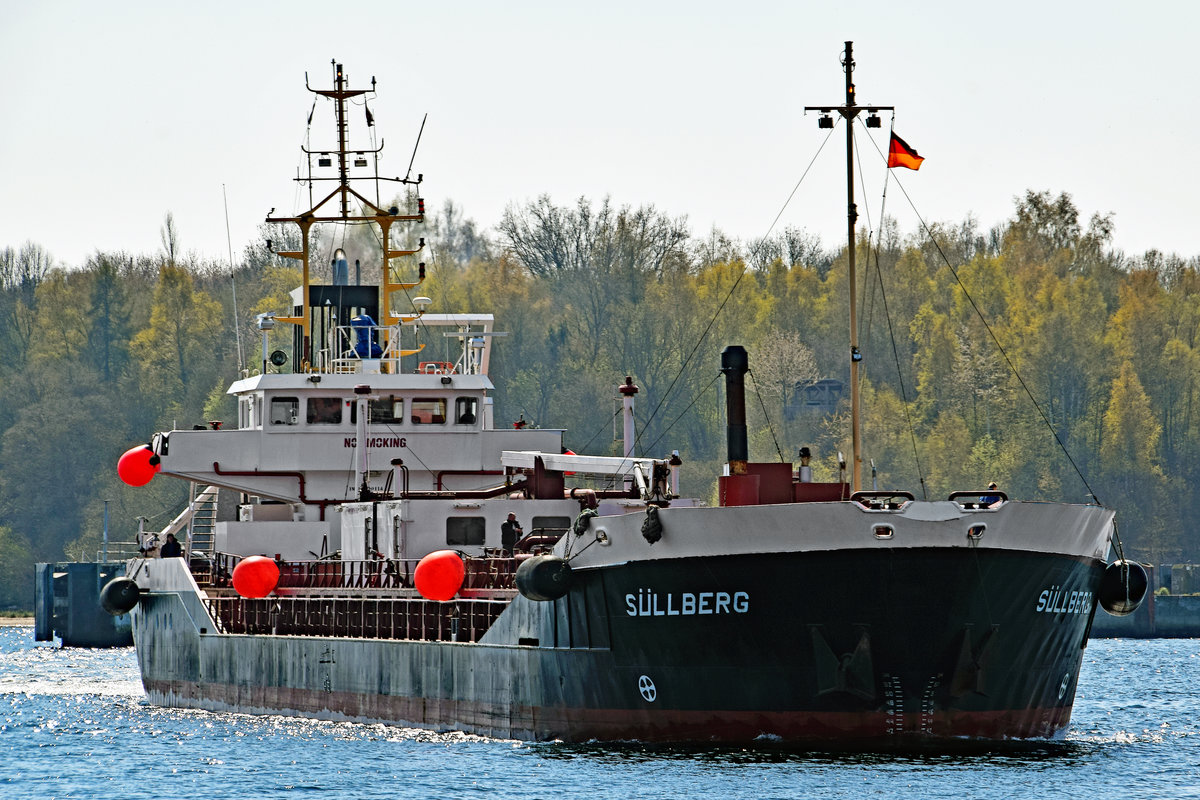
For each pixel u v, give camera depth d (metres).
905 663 121.19
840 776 119.50
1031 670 127.56
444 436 183.62
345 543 173.75
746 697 124.56
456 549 154.88
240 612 182.00
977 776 121.00
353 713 160.38
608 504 150.00
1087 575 130.12
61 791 134.25
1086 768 127.44
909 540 119.00
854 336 159.00
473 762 131.12
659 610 125.50
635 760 126.75
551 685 134.88
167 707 197.75
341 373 188.38
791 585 120.88
